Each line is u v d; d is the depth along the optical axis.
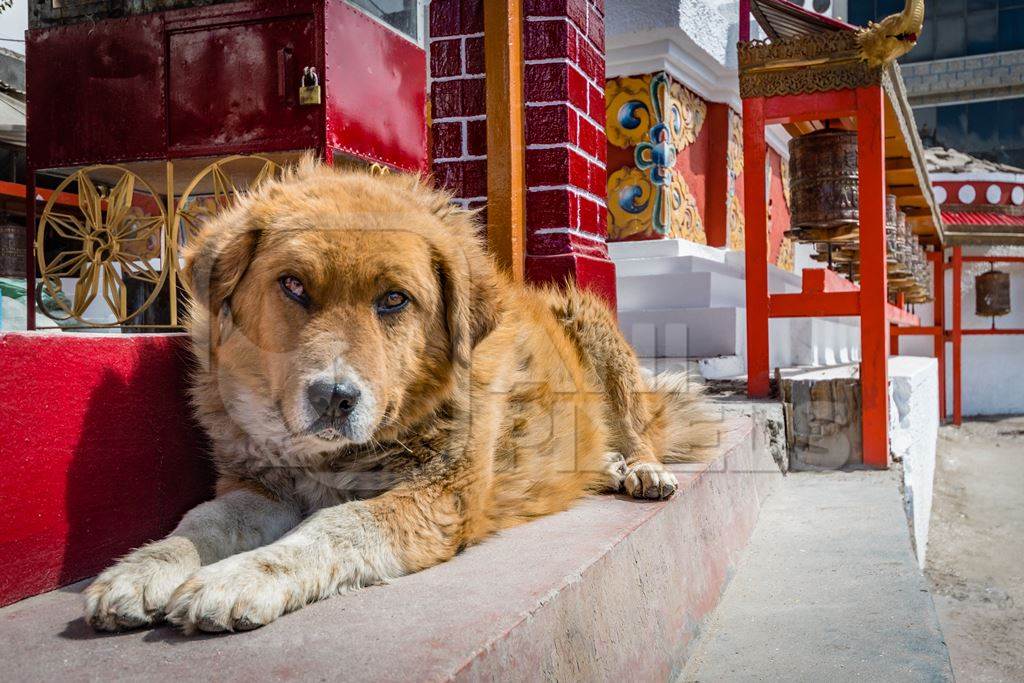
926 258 17.52
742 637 3.03
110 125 4.21
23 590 1.95
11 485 1.92
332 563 1.98
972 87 24.92
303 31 3.90
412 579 2.09
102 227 4.23
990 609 6.41
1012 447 14.62
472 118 4.52
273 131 3.98
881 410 5.85
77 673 1.51
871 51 5.66
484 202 4.52
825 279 6.03
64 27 4.23
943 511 10.12
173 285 4.05
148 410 2.34
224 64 4.02
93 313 5.20
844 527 4.45
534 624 1.82
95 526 2.15
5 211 6.86
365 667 1.51
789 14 6.12
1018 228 16.52
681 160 9.20
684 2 8.45
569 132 4.52
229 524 2.19
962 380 19.45
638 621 2.47
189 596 1.73
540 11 4.50
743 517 4.22
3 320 5.62
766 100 6.07
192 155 4.11
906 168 9.07
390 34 4.42
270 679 1.46
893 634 2.96
